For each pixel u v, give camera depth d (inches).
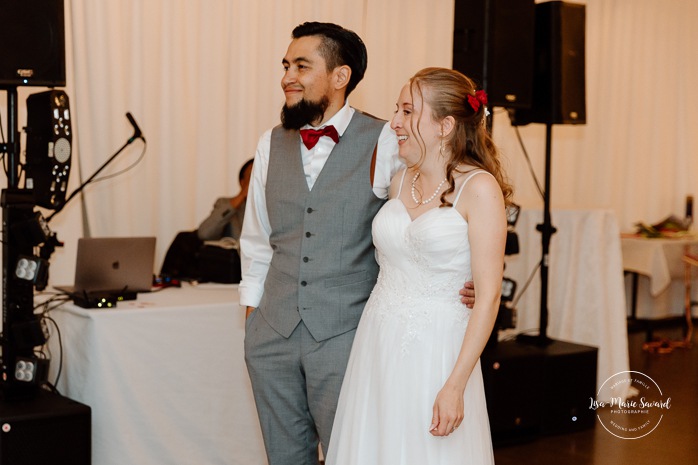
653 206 304.8
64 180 130.8
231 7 195.8
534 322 195.2
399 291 87.8
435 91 86.0
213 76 193.8
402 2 227.9
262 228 106.3
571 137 274.8
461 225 84.2
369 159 98.0
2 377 127.0
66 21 173.5
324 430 98.4
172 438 131.8
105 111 177.3
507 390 164.6
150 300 137.9
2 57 124.9
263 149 105.9
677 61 305.9
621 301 191.3
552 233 178.2
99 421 126.3
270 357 100.4
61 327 134.5
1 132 143.7
